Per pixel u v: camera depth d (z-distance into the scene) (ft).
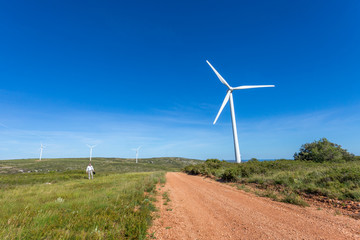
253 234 16.46
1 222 16.63
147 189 41.39
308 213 22.59
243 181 50.90
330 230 17.03
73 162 257.14
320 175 40.01
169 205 28.45
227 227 18.51
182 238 15.89
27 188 45.91
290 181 39.75
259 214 22.66
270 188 39.17
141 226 17.20
